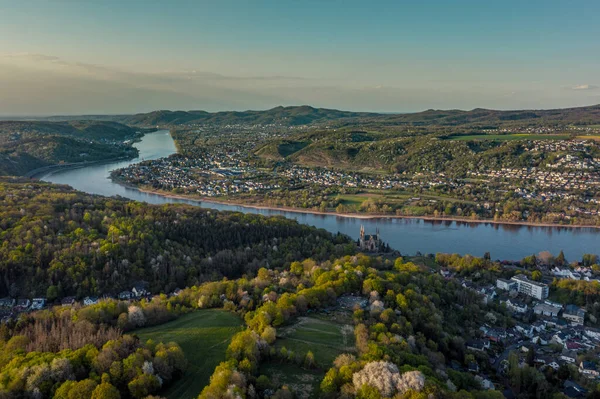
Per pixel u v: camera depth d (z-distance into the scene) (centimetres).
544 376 15200
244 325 15525
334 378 11306
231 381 10675
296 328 15112
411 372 10888
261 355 12912
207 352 13375
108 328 14612
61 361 10844
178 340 14100
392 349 13062
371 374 10838
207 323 15588
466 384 13550
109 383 10331
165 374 11550
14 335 13700
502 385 15088
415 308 17388
